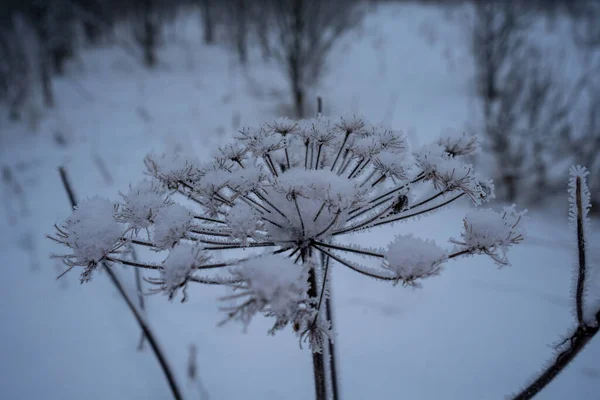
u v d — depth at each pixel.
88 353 3.16
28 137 8.34
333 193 1.30
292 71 9.35
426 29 17.55
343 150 1.94
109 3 14.80
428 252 1.21
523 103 6.66
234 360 3.11
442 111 9.50
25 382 2.88
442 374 2.94
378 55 14.21
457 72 12.48
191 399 2.77
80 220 1.42
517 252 4.66
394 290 3.97
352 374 2.97
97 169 6.86
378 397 2.77
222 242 1.49
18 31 11.18
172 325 3.46
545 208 6.13
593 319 1.23
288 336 3.39
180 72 13.02
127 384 2.88
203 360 3.10
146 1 13.30
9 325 3.44
